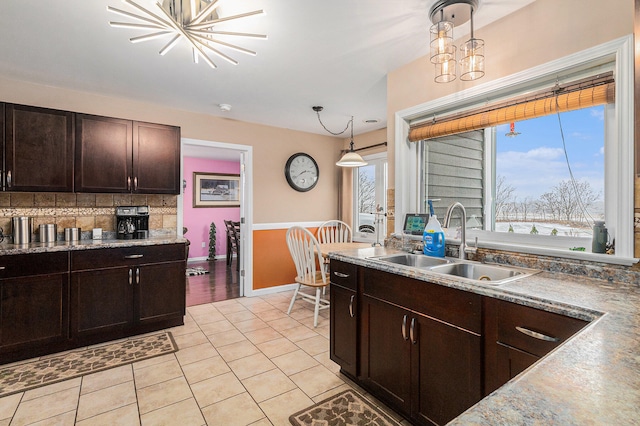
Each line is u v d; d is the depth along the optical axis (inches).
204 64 96.7
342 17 72.8
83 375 85.7
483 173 88.2
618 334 32.5
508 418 18.6
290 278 176.7
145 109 134.2
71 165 109.7
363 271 76.7
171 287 118.2
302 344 105.5
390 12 71.0
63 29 77.3
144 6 67.7
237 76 105.9
